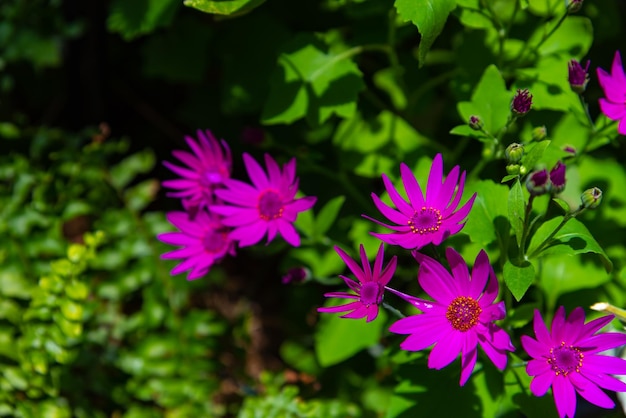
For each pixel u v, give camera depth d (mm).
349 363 752
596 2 735
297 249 702
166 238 627
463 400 608
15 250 723
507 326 600
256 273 846
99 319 735
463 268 545
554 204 655
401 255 726
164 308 729
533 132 590
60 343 683
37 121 874
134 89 893
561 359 543
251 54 761
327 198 752
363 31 710
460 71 674
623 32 768
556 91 634
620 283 651
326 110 661
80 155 757
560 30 657
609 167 679
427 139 703
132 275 730
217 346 736
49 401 701
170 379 721
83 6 805
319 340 691
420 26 591
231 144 815
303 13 781
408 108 721
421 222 556
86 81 833
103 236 704
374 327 685
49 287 684
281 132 799
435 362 542
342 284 717
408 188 562
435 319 548
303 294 787
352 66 669
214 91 836
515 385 602
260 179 615
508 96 611
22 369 691
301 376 752
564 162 641
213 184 626
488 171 679
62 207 743
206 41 785
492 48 670
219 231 622
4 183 776
